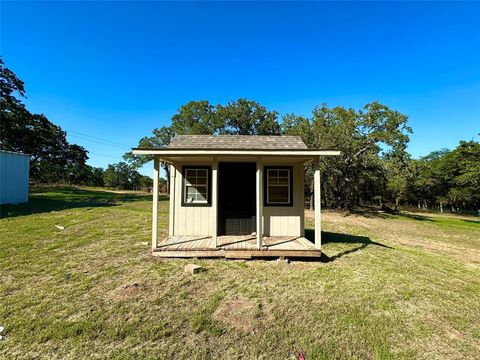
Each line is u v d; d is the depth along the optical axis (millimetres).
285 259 5332
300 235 6777
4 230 7031
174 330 2836
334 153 5262
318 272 4785
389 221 16438
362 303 3602
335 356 2508
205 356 2453
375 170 18344
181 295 3662
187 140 6805
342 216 17531
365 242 8164
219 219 6695
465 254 7812
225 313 3209
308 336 2811
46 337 2627
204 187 6746
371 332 2912
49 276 4180
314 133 18359
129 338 2672
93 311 3156
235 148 5246
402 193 24219
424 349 2656
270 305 3469
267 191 6844
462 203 27109
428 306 3609
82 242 6266
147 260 5098
